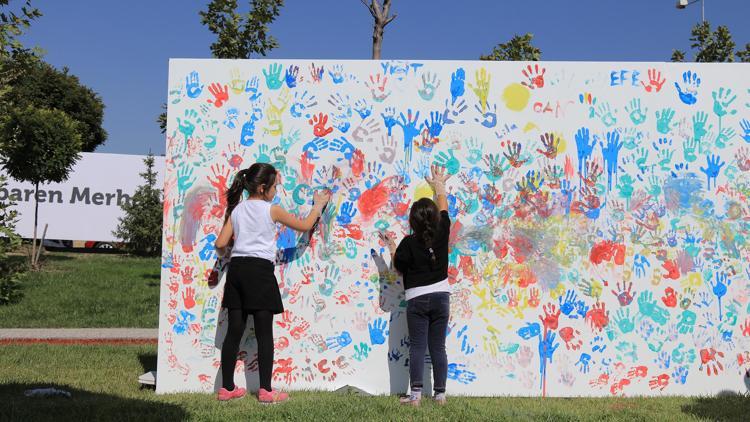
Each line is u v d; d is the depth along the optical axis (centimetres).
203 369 566
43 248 2264
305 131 577
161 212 2283
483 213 573
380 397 538
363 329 568
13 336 999
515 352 566
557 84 577
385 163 575
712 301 570
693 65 578
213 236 570
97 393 557
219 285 568
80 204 2352
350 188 575
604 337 567
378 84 578
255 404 502
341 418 459
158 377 564
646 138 575
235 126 575
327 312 569
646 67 578
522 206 574
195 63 575
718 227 574
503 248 571
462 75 578
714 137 576
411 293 526
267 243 523
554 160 575
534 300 569
